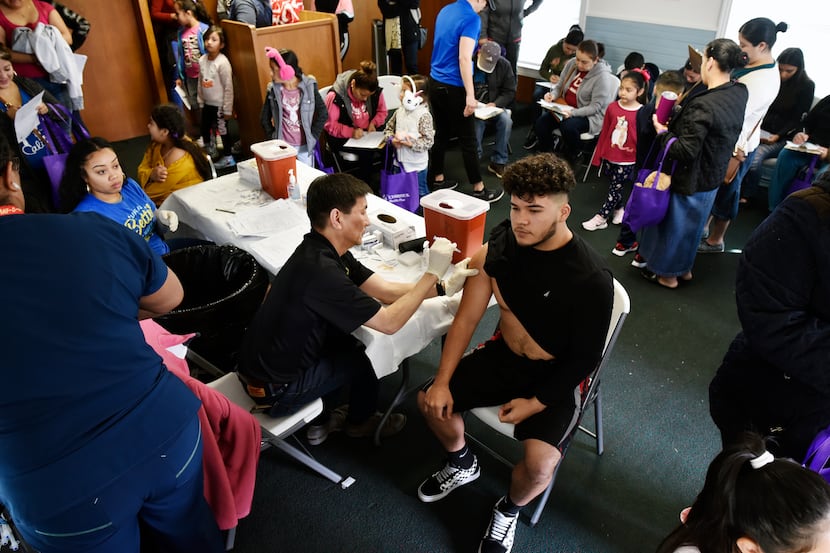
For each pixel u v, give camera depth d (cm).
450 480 206
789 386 141
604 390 260
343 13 550
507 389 183
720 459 120
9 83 279
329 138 410
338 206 169
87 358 114
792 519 106
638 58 466
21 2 368
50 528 119
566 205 156
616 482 216
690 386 262
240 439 169
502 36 537
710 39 500
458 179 474
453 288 181
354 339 203
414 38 566
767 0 462
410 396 254
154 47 537
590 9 571
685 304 320
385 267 211
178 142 300
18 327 107
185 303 243
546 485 177
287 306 171
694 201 300
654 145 300
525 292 167
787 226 129
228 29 447
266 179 269
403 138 342
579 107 462
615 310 176
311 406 193
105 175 228
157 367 130
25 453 111
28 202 247
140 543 151
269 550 192
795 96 399
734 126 276
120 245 123
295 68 364
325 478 218
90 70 521
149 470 126
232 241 240
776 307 133
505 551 187
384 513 204
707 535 119
